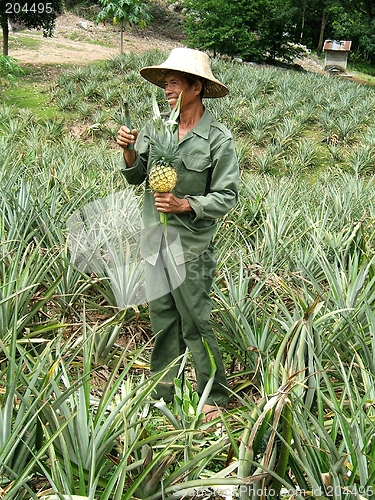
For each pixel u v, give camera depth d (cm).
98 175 684
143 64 1560
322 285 443
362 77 2505
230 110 1254
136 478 225
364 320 360
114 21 1688
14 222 416
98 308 398
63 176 626
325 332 343
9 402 208
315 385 249
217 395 298
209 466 267
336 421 234
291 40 2300
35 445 223
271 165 1038
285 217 548
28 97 1346
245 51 2111
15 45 1789
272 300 381
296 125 1177
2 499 186
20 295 326
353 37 2809
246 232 536
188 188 276
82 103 1288
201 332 286
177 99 274
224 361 377
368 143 1102
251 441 204
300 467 221
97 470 223
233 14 2047
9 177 555
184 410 257
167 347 303
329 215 592
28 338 318
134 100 1305
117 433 221
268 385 230
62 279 381
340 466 205
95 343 329
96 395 312
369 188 754
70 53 1808
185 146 275
